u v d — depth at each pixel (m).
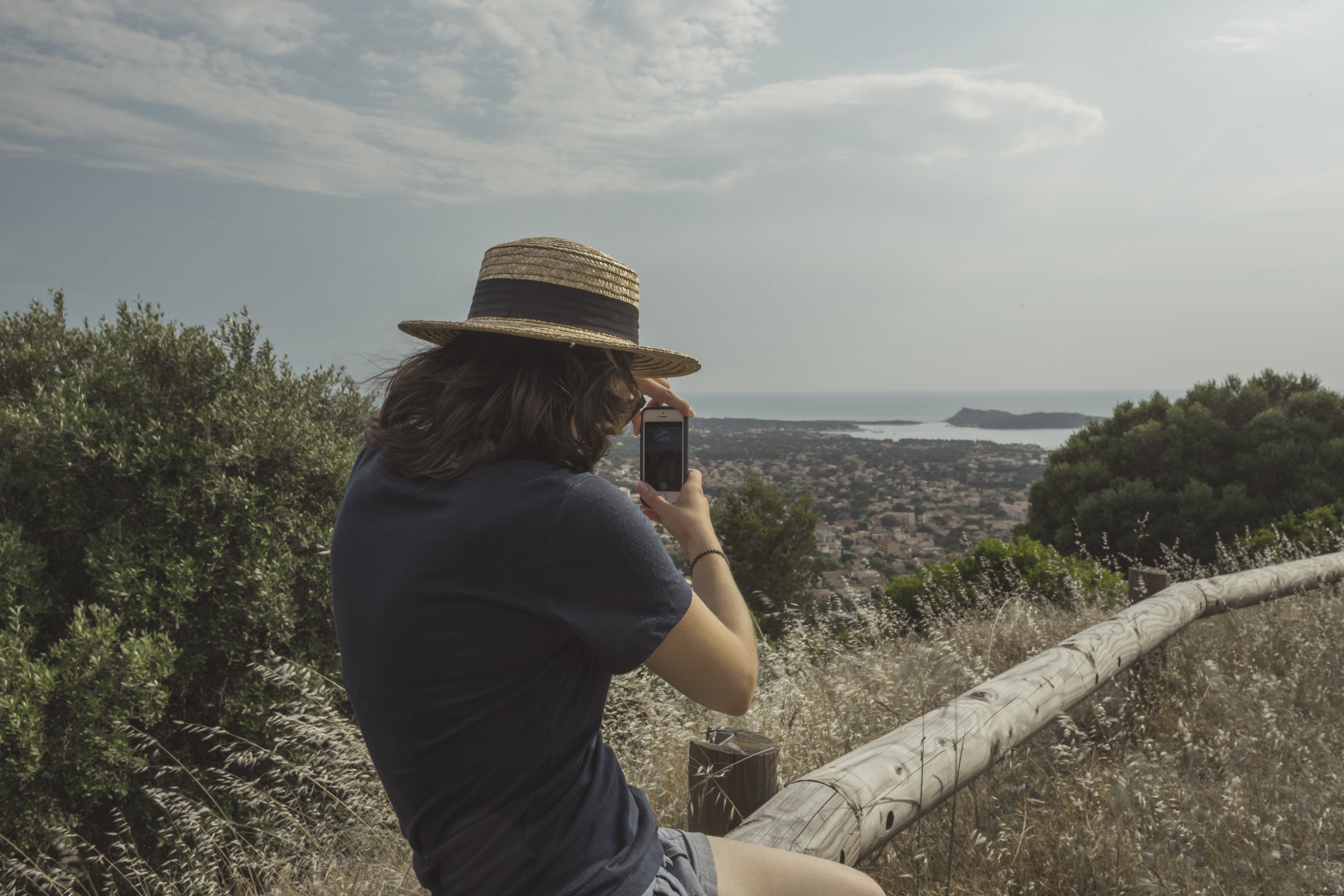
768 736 2.97
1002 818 2.46
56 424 5.99
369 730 0.86
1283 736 2.88
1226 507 12.38
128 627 5.76
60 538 6.42
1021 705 2.38
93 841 5.26
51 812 4.86
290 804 2.94
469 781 0.83
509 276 0.99
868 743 2.41
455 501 0.83
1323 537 7.91
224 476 6.14
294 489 6.52
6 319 7.77
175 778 5.30
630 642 0.82
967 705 2.27
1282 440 12.80
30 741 4.83
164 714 5.75
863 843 1.61
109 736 5.06
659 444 1.22
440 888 0.87
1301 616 4.62
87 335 7.80
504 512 0.81
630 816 0.93
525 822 0.83
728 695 0.92
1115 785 2.46
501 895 0.83
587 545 0.81
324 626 6.41
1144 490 13.04
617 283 1.03
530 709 0.83
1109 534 13.28
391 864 2.45
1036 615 5.32
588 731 0.90
